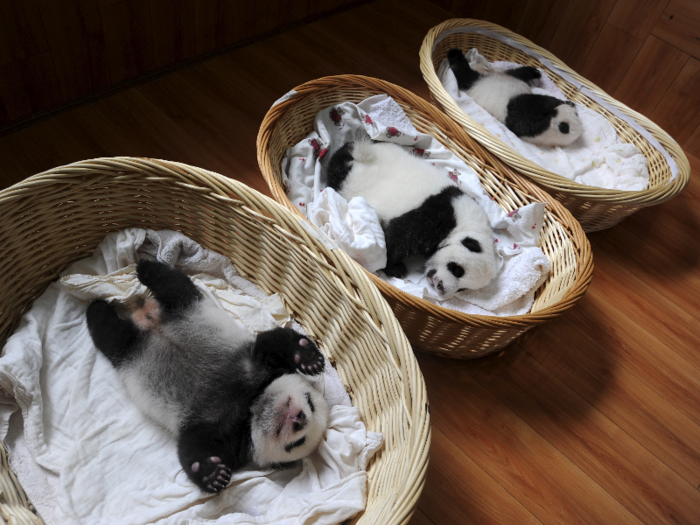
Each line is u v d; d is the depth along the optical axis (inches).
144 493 33.4
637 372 46.9
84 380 36.3
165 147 52.1
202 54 60.2
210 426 33.5
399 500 28.0
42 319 37.8
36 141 49.6
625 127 58.5
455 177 49.6
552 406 43.9
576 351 47.3
